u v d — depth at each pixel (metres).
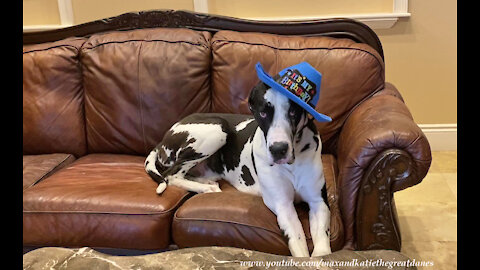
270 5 3.01
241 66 2.22
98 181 1.99
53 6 3.14
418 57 3.04
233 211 1.68
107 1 3.07
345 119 2.15
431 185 2.74
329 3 2.96
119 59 2.32
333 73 2.14
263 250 1.64
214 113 2.18
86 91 2.39
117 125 2.34
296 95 1.50
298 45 2.24
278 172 1.70
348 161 1.62
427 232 2.28
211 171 2.11
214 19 2.50
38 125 2.39
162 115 2.29
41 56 2.42
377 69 2.15
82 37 2.59
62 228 1.78
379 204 1.61
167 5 3.06
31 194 1.86
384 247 1.65
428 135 3.20
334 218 1.70
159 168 2.15
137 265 1.27
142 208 1.74
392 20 2.92
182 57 2.28
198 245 1.69
